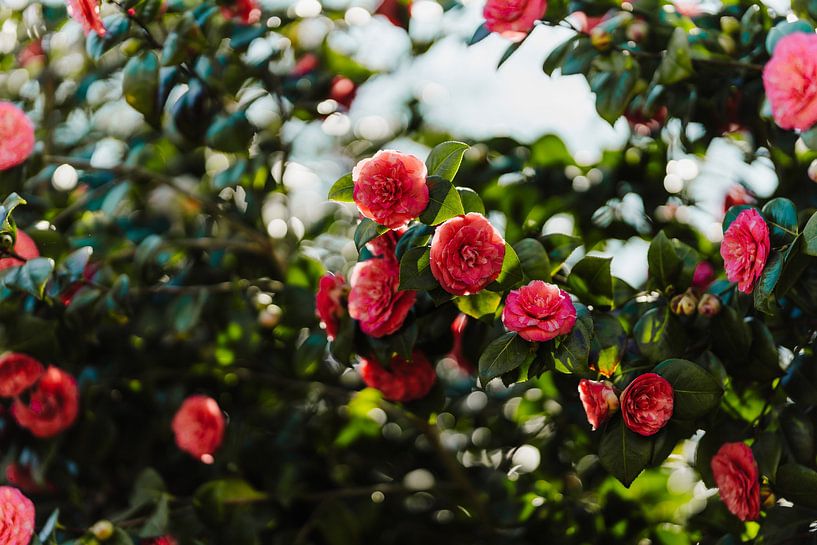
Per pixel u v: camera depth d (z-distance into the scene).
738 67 2.45
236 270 2.83
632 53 2.45
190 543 2.61
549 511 2.70
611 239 2.80
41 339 2.55
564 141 2.83
